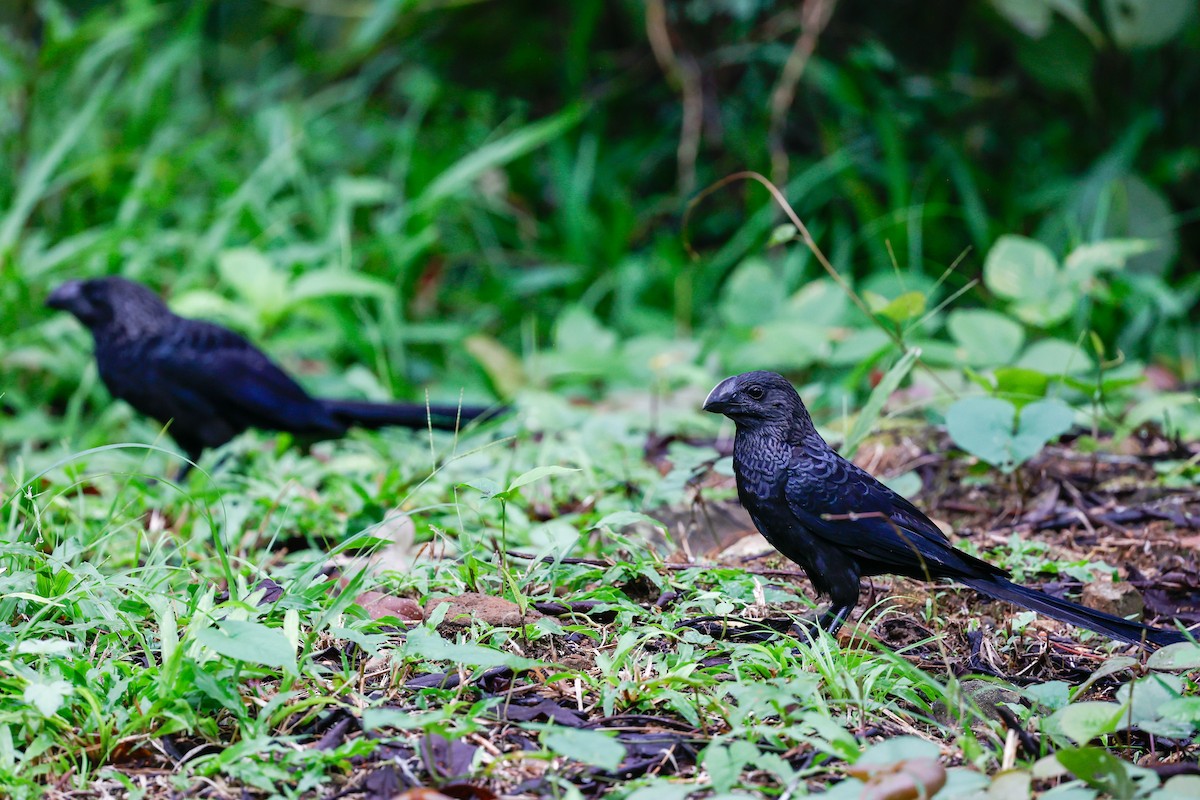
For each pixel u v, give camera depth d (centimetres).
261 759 504
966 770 464
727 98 1761
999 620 702
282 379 1119
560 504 920
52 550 714
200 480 922
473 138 1841
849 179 1603
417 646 543
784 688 533
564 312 1636
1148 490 899
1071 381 921
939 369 1289
